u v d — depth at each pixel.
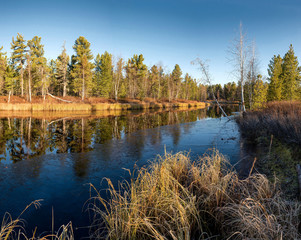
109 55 54.31
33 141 11.63
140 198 3.48
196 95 92.06
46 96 43.78
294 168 5.58
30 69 40.75
